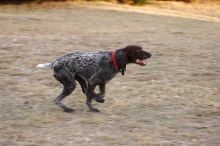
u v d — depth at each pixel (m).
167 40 20.78
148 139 10.21
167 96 13.36
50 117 11.52
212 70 16.12
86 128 10.84
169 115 11.82
